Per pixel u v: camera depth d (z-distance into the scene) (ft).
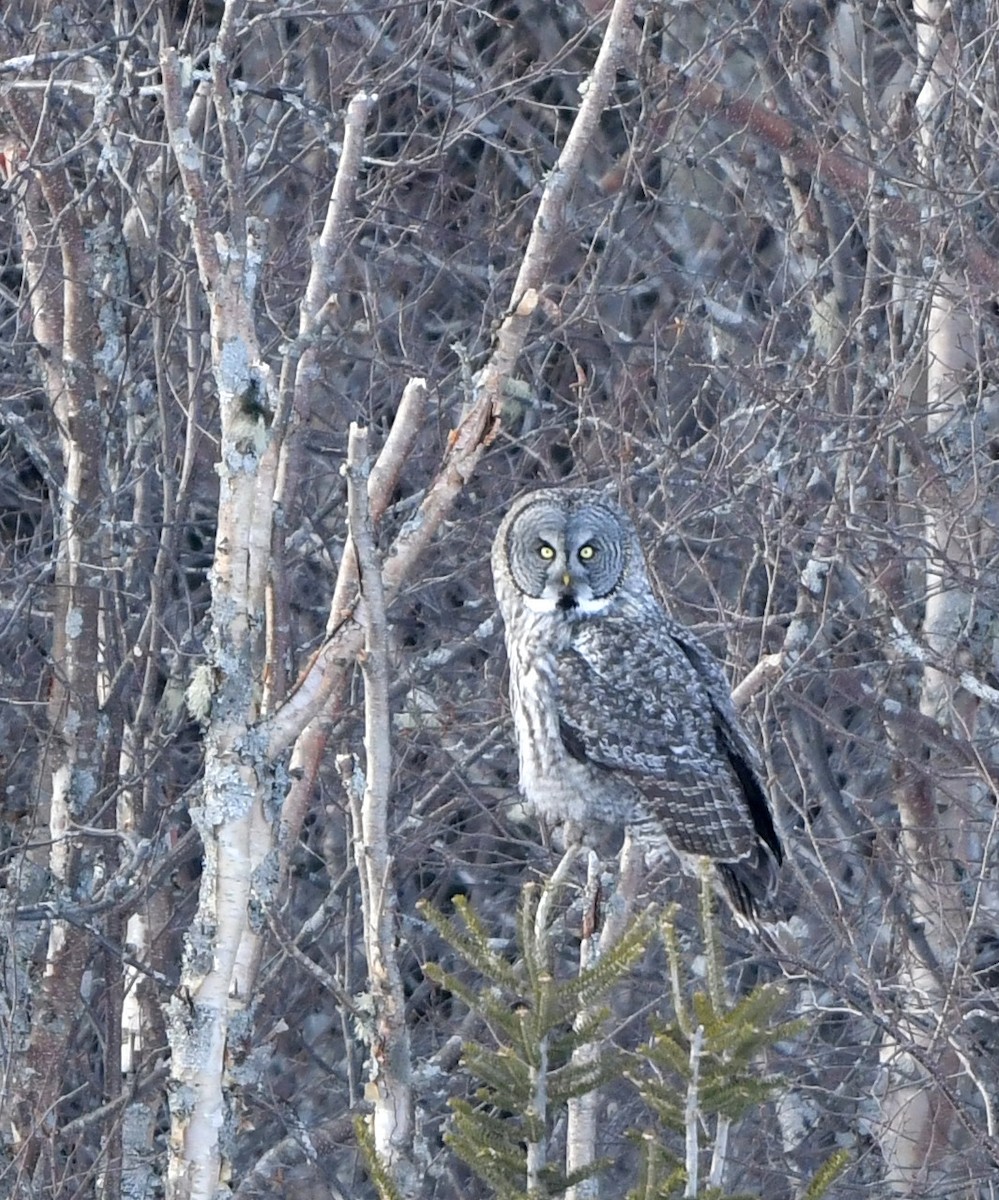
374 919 27.66
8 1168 41.39
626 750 38.06
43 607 55.06
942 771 48.62
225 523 26.32
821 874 49.08
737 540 50.11
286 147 55.98
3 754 49.29
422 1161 27.96
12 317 53.93
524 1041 20.26
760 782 39.14
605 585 38.86
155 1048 47.03
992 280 48.21
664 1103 19.93
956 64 49.85
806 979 43.09
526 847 52.54
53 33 48.60
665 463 46.68
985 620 51.37
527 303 29.07
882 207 49.21
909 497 50.19
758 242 65.57
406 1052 27.89
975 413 46.37
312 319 26.94
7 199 46.98
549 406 51.96
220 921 26.16
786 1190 48.60
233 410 26.27
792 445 51.03
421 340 57.41
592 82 29.84
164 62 26.11
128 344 48.60
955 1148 48.73
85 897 46.47
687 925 47.24
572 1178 20.45
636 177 56.03
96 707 47.34
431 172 58.70
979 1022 50.88
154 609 47.75
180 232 49.21
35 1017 45.88
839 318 52.85
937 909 45.88
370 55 52.39
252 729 26.37
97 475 47.93
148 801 47.91
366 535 25.86
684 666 38.86
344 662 26.68
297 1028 52.31
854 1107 50.65
